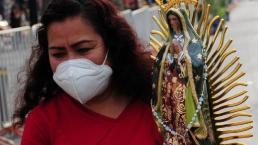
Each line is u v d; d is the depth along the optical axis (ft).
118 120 7.79
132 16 44.37
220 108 7.35
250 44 66.95
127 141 7.68
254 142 23.08
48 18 7.51
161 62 7.30
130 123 7.80
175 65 7.07
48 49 7.97
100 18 7.61
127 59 8.05
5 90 25.75
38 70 8.32
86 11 7.48
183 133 7.06
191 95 6.86
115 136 7.68
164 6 7.47
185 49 6.94
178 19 7.02
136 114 7.90
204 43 7.27
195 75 6.85
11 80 25.95
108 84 7.86
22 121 8.68
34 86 8.36
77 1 7.50
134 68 8.06
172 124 7.26
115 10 7.90
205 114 6.88
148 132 7.77
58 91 8.17
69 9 7.43
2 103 25.57
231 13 152.15
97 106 7.89
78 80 7.36
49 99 8.13
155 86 7.48
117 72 8.04
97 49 7.58
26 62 8.53
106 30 7.69
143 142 7.68
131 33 8.04
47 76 8.29
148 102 8.02
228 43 7.23
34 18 34.40
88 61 7.51
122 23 7.93
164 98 7.31
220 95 7.28
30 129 7.93
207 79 7.02
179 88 7.00
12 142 24.41
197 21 7.38
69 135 7.73
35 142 7.86
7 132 25.38
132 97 8.11
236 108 7.97
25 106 8.53
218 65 7.27
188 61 6.86
